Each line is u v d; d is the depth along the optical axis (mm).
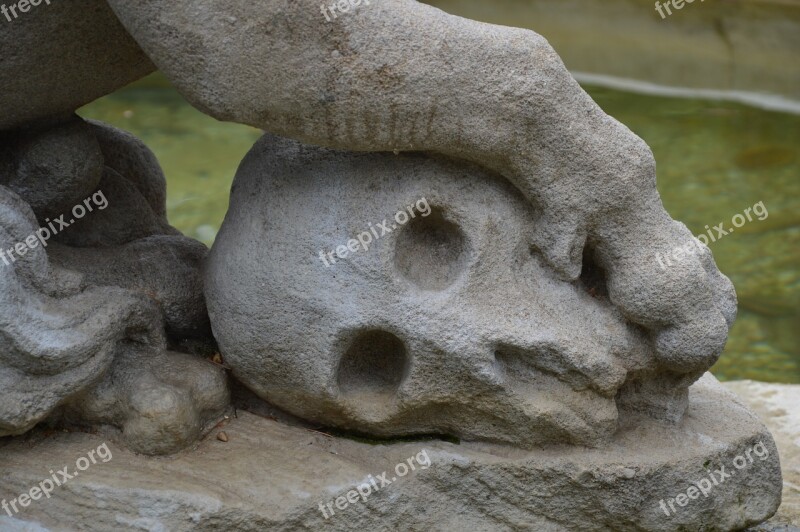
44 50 2365
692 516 2561
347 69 2197
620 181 2363
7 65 2352
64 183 2580
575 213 2381
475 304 2398
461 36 2238
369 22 2195
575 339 2432
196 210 5062
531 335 2402
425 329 2367
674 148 5750
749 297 4488
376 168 2404
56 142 2564
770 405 3443
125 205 2822
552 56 2299
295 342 2436
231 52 2195
